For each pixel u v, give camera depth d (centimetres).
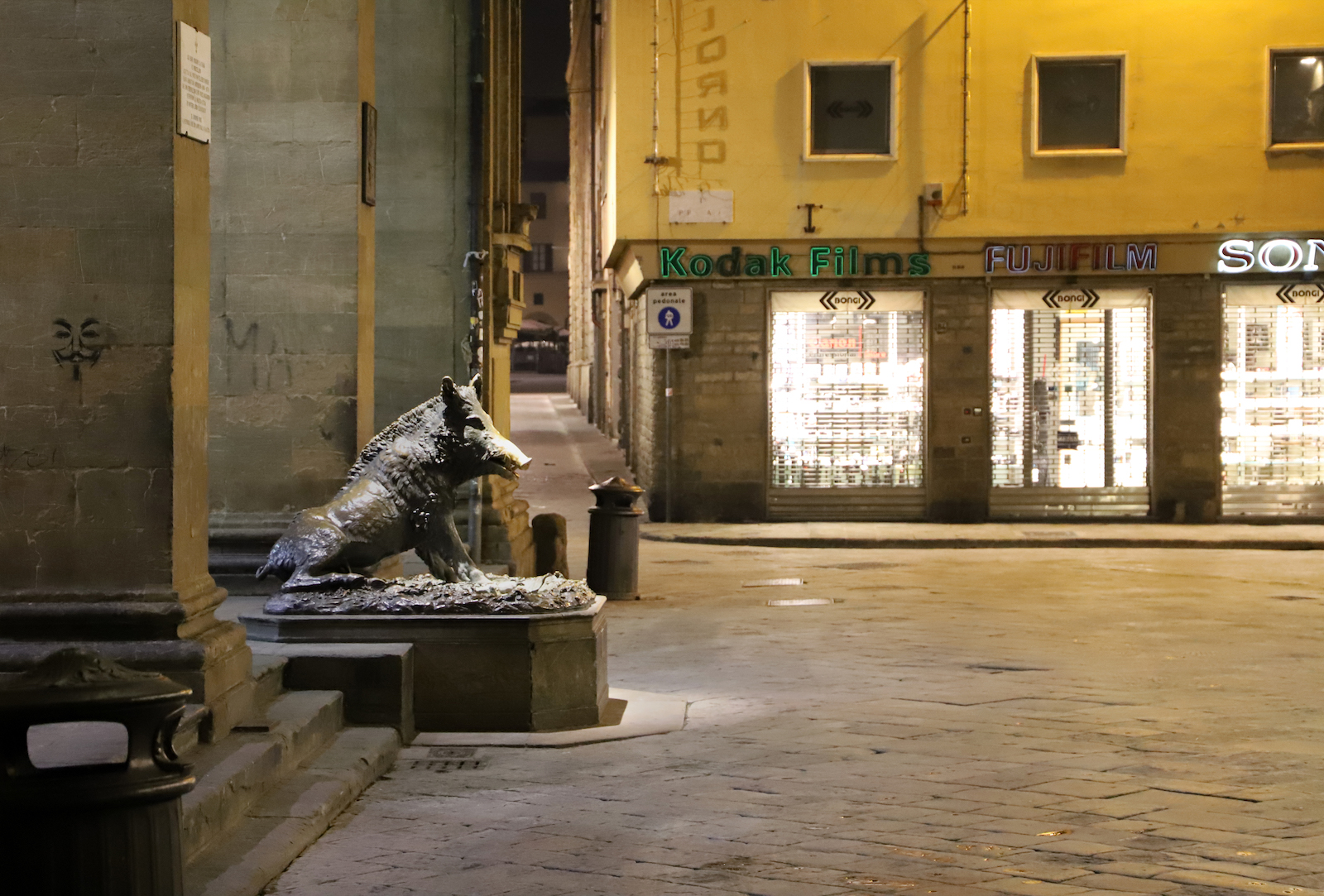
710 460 2508
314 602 923
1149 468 2503
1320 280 2475
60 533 727
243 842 644
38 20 721
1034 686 1073
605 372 3941
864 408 2519
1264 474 2512
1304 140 2458
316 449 1083
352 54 1077
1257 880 618
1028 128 2455
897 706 998
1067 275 2478
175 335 728
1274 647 1266
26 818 441
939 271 2473
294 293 1080
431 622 912
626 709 985
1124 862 644
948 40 2452
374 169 1128
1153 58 2444
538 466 3281
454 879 622
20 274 723
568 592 955
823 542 2289
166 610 721
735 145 2470
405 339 1488
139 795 449
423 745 881
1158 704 1004
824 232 2470
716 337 2498
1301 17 2430
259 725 761
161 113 722
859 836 686
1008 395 2508
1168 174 2453
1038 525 2492
